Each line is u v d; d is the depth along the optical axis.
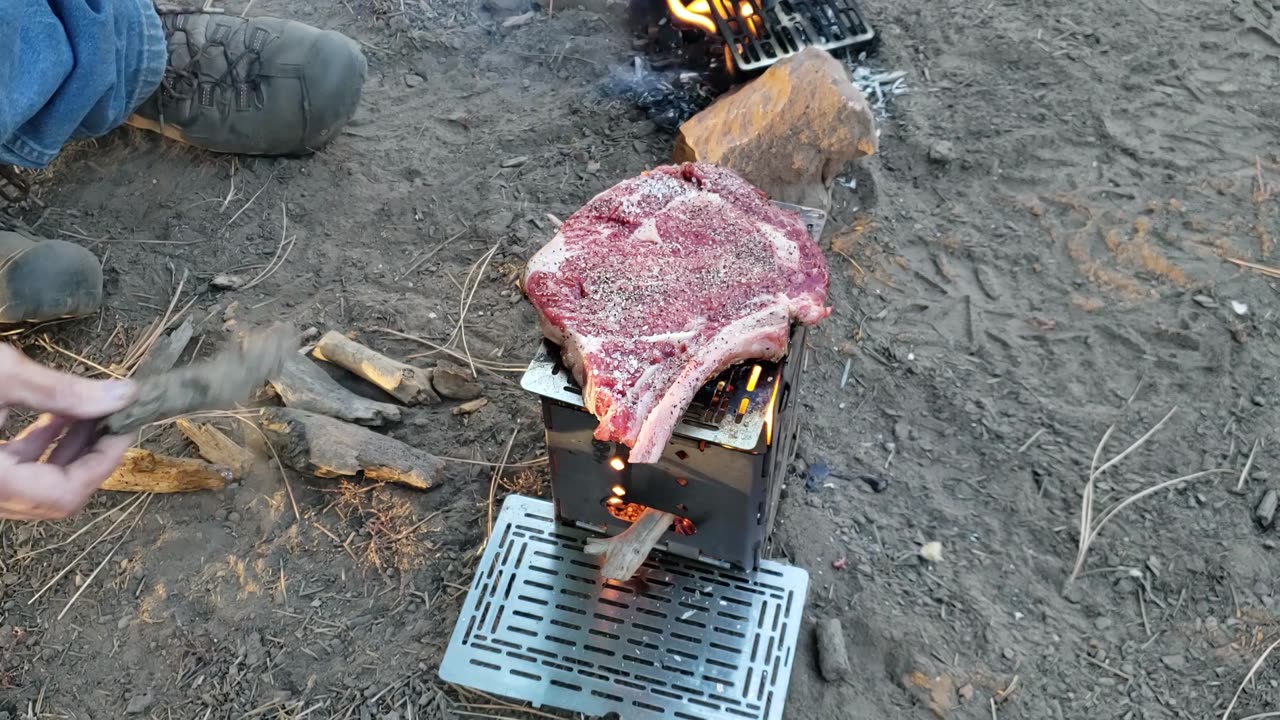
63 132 0.84
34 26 0.76
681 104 1.07
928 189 1.01
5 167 0.97
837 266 0.95
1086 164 1.02
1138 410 0.85
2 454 0.57
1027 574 0.77
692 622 0.72
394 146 1.05
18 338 0.91
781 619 0.72
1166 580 0.76
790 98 0.92
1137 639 0.74
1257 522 0.79
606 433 0.58
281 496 0.80
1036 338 0.90
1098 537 0.78
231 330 0.91
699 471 0.65
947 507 0.80
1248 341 0.88
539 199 1.00
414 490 0.81
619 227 0.67
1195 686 0.72
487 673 0.70
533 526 0.76
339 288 0.94
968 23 1.15
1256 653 0.73
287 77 0.97
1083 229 0.96
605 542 0.69
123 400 0.61
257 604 0.76
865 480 0.82
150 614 0.76
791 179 0.94
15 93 0.75
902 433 0.84
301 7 1.17
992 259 0.95
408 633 0.74
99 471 0.61
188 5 1.16
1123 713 0.71
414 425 0.85
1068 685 0.72
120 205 1.00
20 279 0.85
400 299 0.93
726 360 0.61
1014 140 1.03
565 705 0.69
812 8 1.12
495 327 0.91
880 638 0.74
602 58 1.12
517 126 1.06
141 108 0.98
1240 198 0.98
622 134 1.05
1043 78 1.09
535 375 0.63
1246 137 1.03
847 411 0.86
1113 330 0.89
